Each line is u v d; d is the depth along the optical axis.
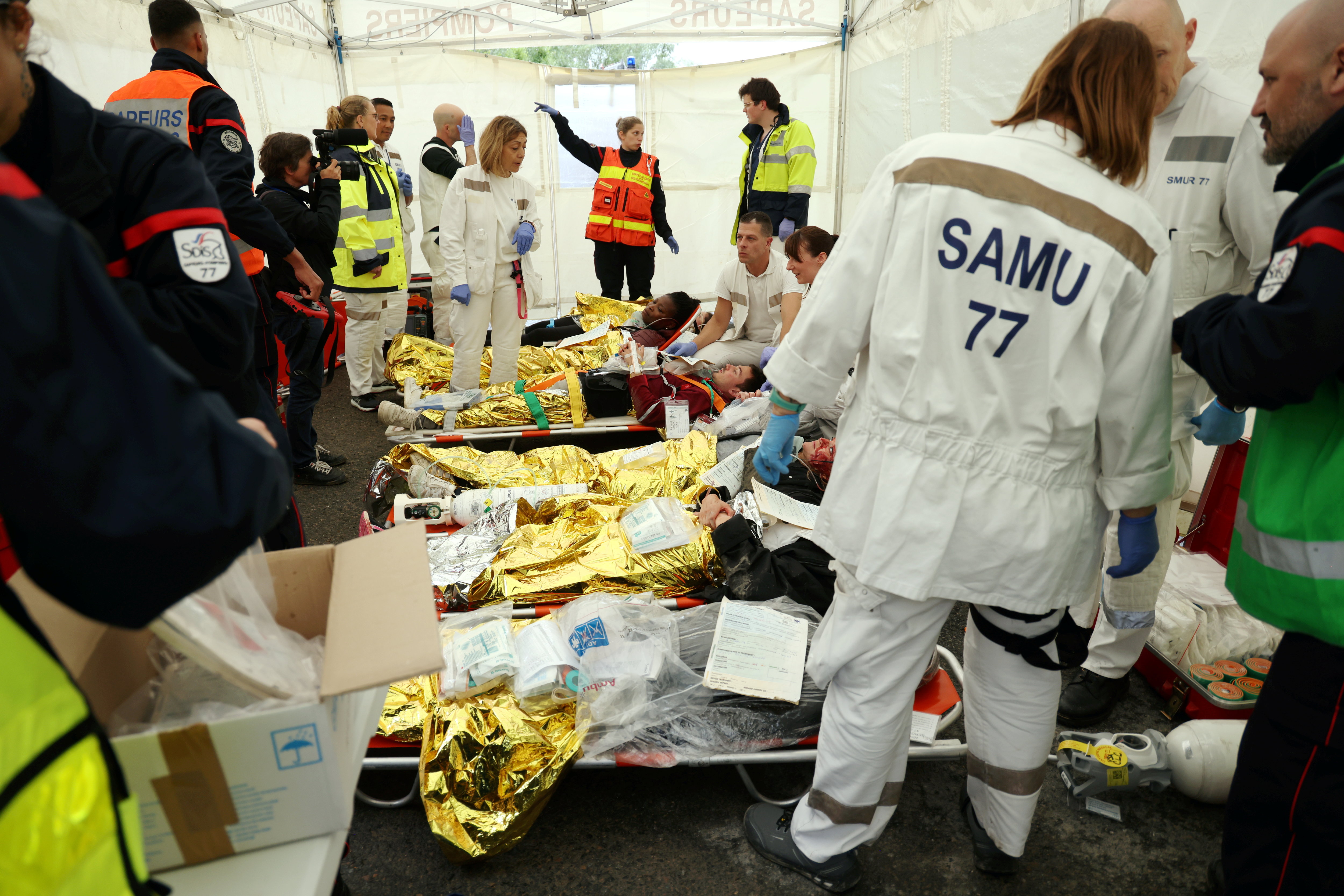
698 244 8.64
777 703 2.10
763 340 5.03
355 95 5.16
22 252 0.63
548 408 4.47
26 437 0.65
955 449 1.42
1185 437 2.17
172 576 0.73
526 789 1.91
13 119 1.02
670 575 2.61
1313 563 1.30
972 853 2.00
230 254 1.33
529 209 5.07
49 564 0.71
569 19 7.52
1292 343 1.18
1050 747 2.04
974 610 1.69
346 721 1.11
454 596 2.59
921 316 1.40
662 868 1.94
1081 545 1.49
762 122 6.46
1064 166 1.35
